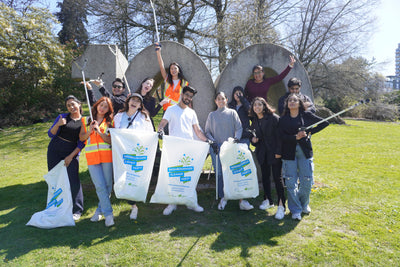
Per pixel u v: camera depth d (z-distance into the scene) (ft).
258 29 44.50
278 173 12.25
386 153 27.61
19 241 10.37
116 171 11.09
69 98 12.44
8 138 35.14
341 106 83.20
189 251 9.59
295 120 11.62
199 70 16.97
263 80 15.81
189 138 12.63
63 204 11.64
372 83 73.51
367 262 8.87
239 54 17.21
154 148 11.60
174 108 12.65
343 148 30.55
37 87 45.96
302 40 66.69
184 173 11.93
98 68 18.08
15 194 16.08
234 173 12.30
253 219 12.15
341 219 11.91
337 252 9.40
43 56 41.57
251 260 9.05
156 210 13.25
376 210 12.78
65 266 8.82
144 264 8.89
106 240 10.39
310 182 11.85
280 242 10.12
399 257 9.12
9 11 38.83
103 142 11.55
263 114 12.32
